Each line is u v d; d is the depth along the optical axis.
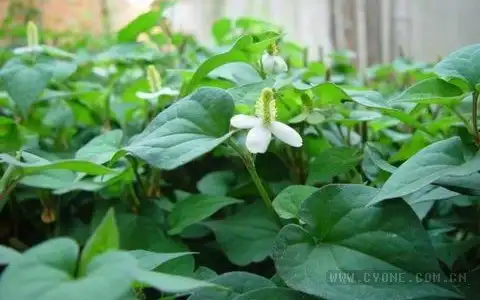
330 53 0.67
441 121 0.30
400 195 0.20
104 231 0.18
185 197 0.32
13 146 0.33
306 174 0.33
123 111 0.41
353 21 0.90
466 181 0.23
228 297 0.22
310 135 0.34
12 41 0.74
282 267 0.21
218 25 0.55
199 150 0.22
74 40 0.78
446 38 0.87
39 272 0.16
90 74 0.51
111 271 0.16
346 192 0.23
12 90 0.36
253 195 0.33
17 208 0.33
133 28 0.48
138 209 0.30
